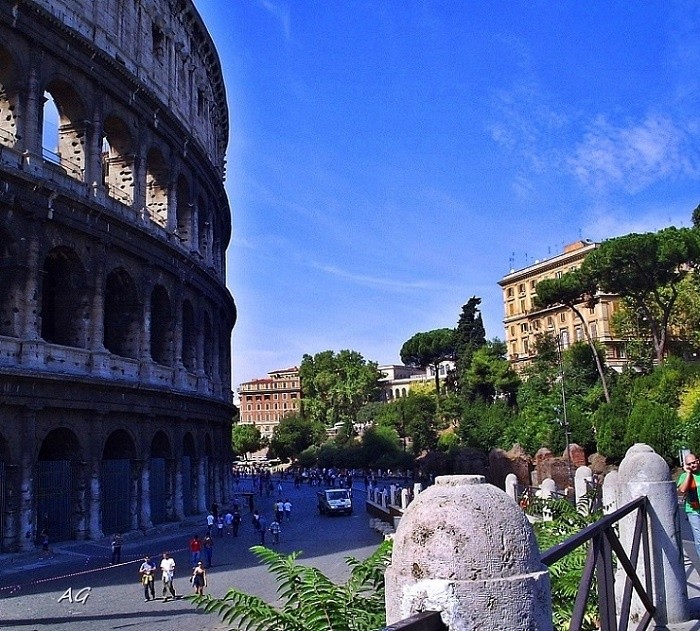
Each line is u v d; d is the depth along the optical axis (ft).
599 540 27.30
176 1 208.33
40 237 140.67
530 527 17.57
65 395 142.31
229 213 269.64
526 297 597.93
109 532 156.87
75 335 151.84
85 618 91.56
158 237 175.63
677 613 36.50
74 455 148.97
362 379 638.53
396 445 462.19
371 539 174.60
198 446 203.31
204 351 222.48
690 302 339.16
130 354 169.58
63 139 160.97
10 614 92.99
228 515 187.73
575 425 275.39
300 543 171.42
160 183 195.11
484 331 486.38
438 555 16.29
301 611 30.40
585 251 532.73
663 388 263.29
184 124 212.43
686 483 45.85
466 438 335.67
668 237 312.71
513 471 258.16
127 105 173.68
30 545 131.34
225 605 31.07
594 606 37.65
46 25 146.92
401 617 16.39
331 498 253.65
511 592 16.07
